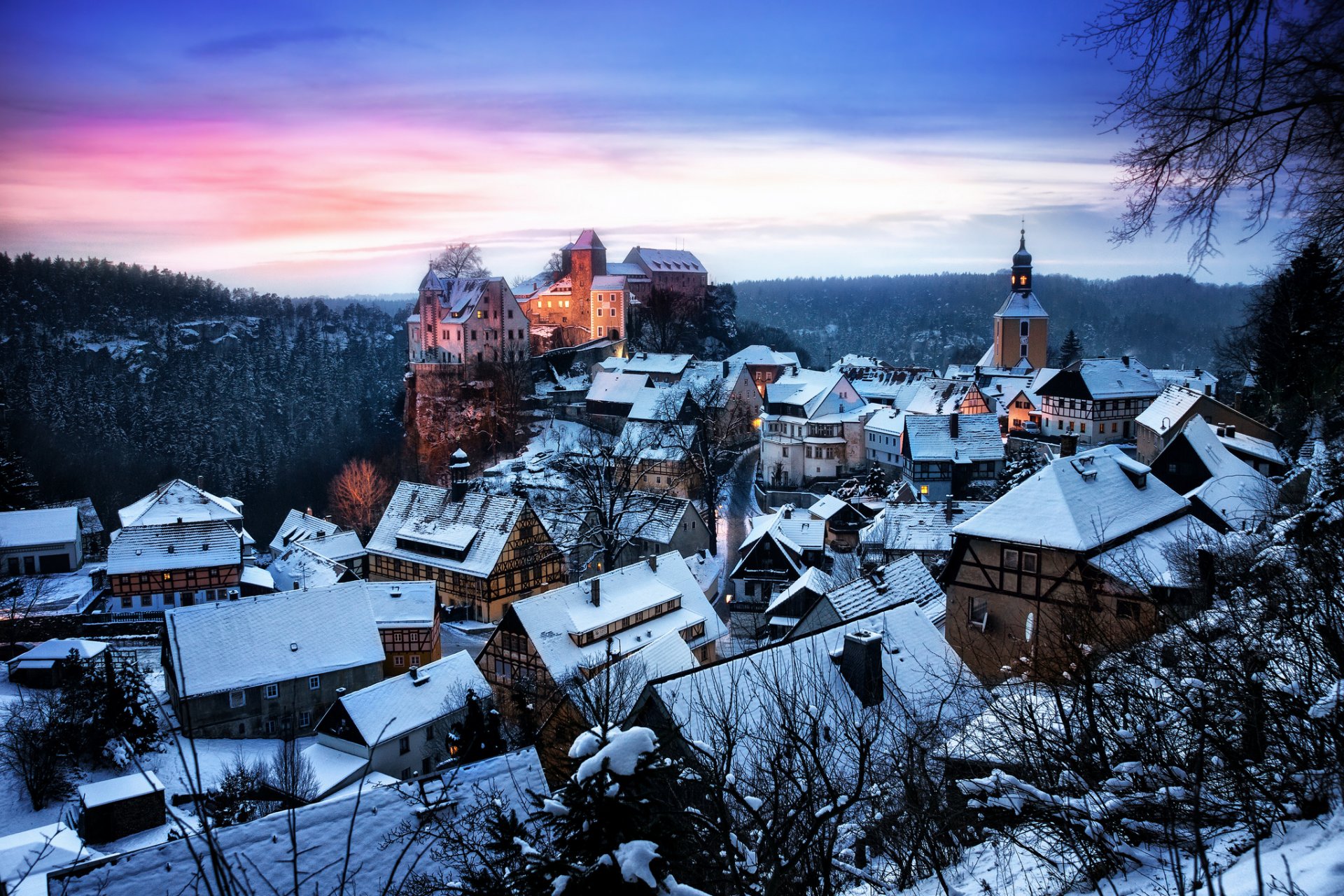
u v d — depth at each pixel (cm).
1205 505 4119
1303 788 1176
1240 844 1152
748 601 6519
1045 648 2122
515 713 4394
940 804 1518
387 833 1662
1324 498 2556
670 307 15038
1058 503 3238
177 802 3338
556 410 12438
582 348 13850
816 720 1689
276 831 1622
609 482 7444
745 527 9062
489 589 7000
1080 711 1608
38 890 1530
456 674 4588
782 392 10644
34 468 12581
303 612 5256
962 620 3444
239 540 7275
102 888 1497
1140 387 9694
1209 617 1931
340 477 11456
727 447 10806
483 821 1656
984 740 1700
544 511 8300
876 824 1592
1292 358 6272
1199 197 1062
